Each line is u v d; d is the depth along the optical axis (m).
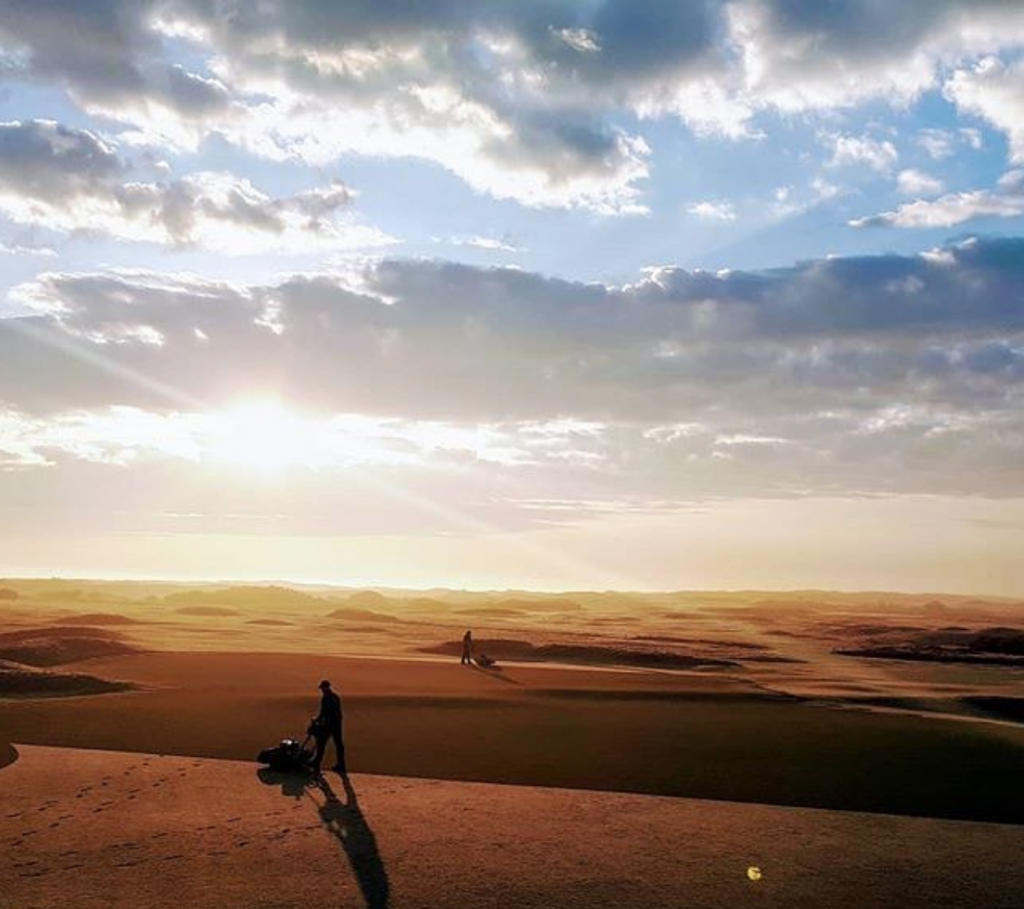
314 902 13.03
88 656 50.44
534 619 153.75
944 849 15.91
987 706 37.34
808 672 57.56
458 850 15.48
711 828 17.03
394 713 30.31
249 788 19.75
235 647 63.78
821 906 13.20
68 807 18.09
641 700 34.88
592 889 13.73
